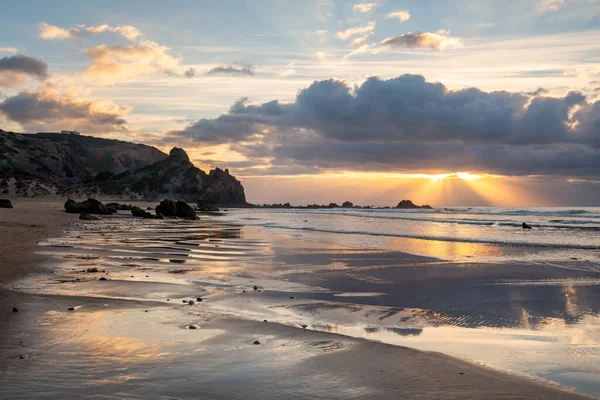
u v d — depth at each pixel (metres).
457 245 30.22
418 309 12.10
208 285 14.85
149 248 24.97
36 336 8.09
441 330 10.07
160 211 70.44
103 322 9.29
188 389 5.89
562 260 22.50
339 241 32.84
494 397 5.85
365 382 6.30
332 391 5.96
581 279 16.98
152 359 7.08
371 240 33.81
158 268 17.92
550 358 8.16
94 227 41.03
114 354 7.26
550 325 10.57
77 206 65.75
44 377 6.12
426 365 7.04
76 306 10.58
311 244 30.25
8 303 10.56
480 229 47.94
